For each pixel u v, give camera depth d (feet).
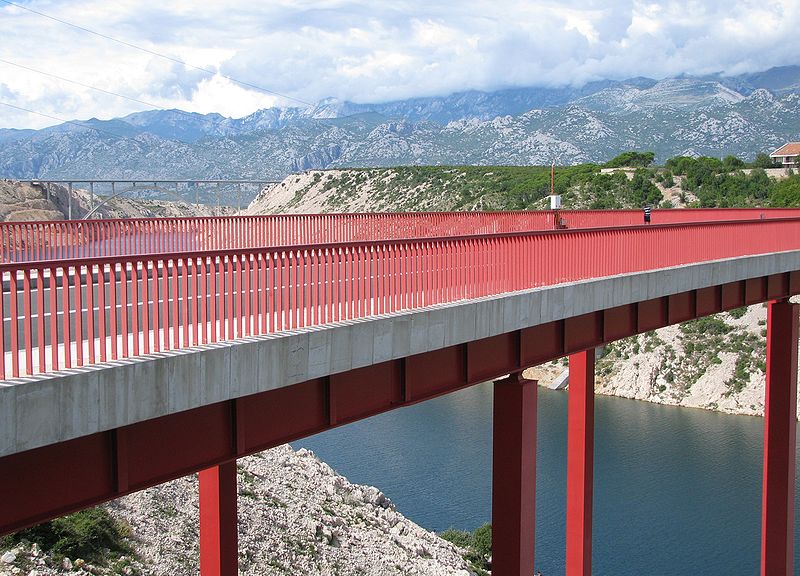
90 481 32.81
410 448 197.47
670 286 67.51
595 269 61.46
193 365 34.32
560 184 376.48
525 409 53.11
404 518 130.72
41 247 70.69
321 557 99.81
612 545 149.48
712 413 243.81
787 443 86.12
